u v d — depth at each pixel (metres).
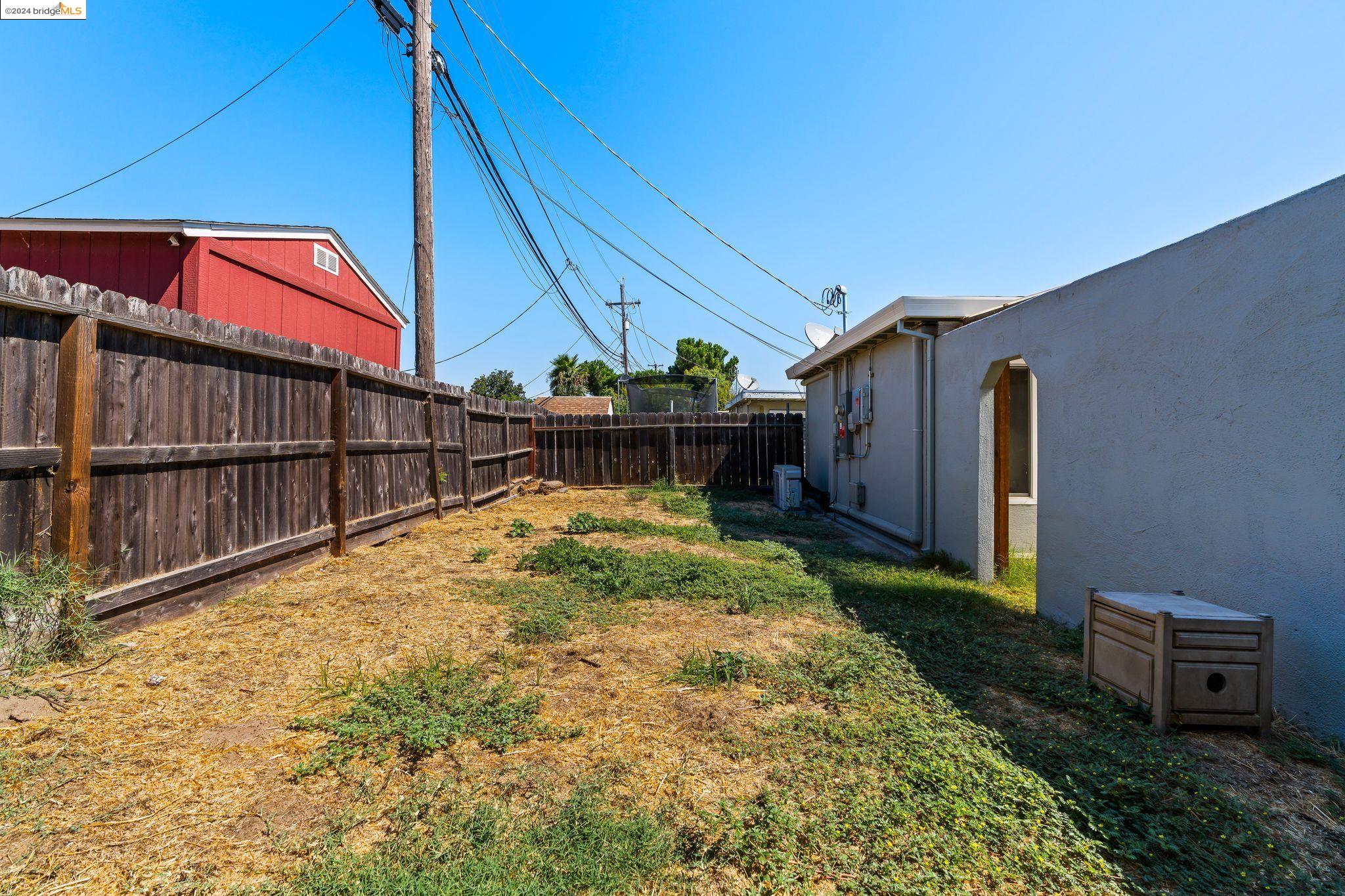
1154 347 3.78
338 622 3.90
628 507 10.16
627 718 2.84
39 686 2.71
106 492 3.25
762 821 2.06
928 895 1.76
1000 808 2.14
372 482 6.36
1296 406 2.88
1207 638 2.79
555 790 2.26
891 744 2.59
